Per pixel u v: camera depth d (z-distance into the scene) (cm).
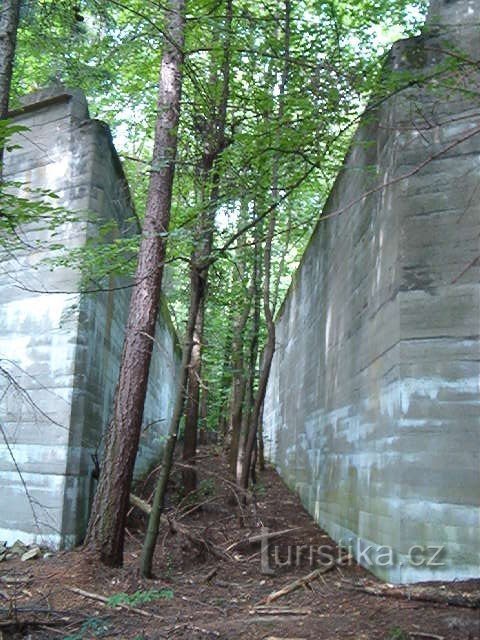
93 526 541
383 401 529
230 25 656
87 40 834
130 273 639
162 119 595
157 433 1334
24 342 698
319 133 566
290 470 1167
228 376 1037
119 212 822
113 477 541
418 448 474
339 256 776
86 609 453
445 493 464
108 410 786
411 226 508
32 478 656
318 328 923
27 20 776
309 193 1073
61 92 739
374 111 609
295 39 635
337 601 452
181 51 593
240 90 723
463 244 493
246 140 589
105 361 767
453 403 473
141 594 474
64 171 729
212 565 574
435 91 516
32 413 673
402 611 407
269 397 1775
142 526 721
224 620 427
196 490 807
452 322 485
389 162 554
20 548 621
